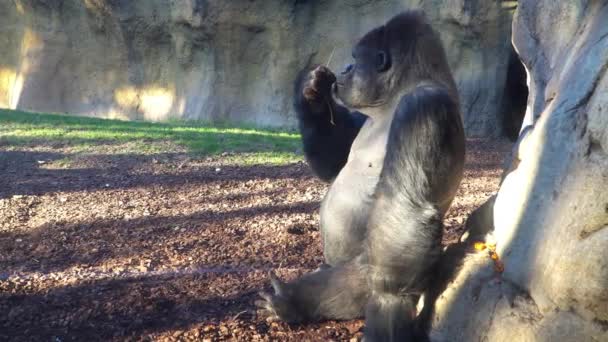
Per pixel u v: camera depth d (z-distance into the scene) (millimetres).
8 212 7906
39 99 21641
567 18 4215
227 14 19734
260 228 7312
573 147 3209
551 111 3576
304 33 19906
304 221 7672
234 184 9945
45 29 21562
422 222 3602
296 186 9883
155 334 4445
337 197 4418
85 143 12836
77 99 21797
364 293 4379
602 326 2863
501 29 18266
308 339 4332
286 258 6168
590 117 3076
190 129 15469
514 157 4070
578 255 2938
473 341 3586
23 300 5004
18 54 22312
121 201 8633
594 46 3400
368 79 4316
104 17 20812
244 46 20234
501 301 3492
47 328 4543
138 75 21297
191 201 8734
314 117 4977
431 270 3941
